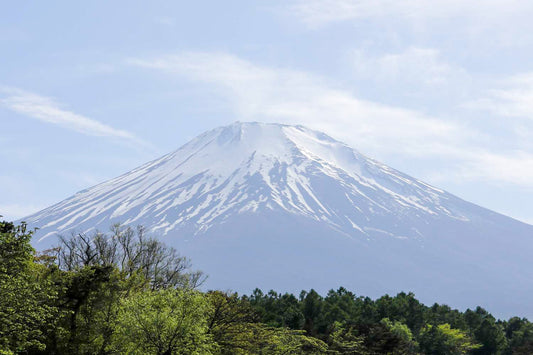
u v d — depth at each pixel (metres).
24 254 35.72
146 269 56.47
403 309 153.25
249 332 56.72
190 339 46.34
